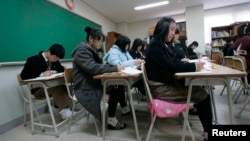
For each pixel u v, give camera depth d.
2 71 2.18
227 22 6.61
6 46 2.26
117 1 4.97
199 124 1.86
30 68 2.07
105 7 5.40
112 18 6.85
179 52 2.34
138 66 1.96
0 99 2.12
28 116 2.46
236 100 2.55
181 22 6.62
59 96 2.30
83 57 1.81
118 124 1.92
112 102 1.92
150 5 5.61
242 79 2.06
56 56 2.24
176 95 1.38
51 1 3.29
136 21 7.76
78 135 1.84
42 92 2.12
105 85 1.62
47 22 3.15
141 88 1.81
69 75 1.98
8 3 2.33
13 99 2.30
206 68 1.39
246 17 6.37
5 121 2.15
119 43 2.49
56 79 1.95
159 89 1.42
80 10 4.58
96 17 5.67
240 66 1.97
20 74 2.08
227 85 1.18
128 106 2.41
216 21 6.76
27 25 2.65
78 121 2.27
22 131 2.09
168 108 1.25
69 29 3.91
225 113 2.15
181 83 1.43
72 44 4.00
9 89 2.26
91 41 1.96
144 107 2.67
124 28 7.69
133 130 1.86
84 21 4.73
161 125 1.94
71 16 4.04
